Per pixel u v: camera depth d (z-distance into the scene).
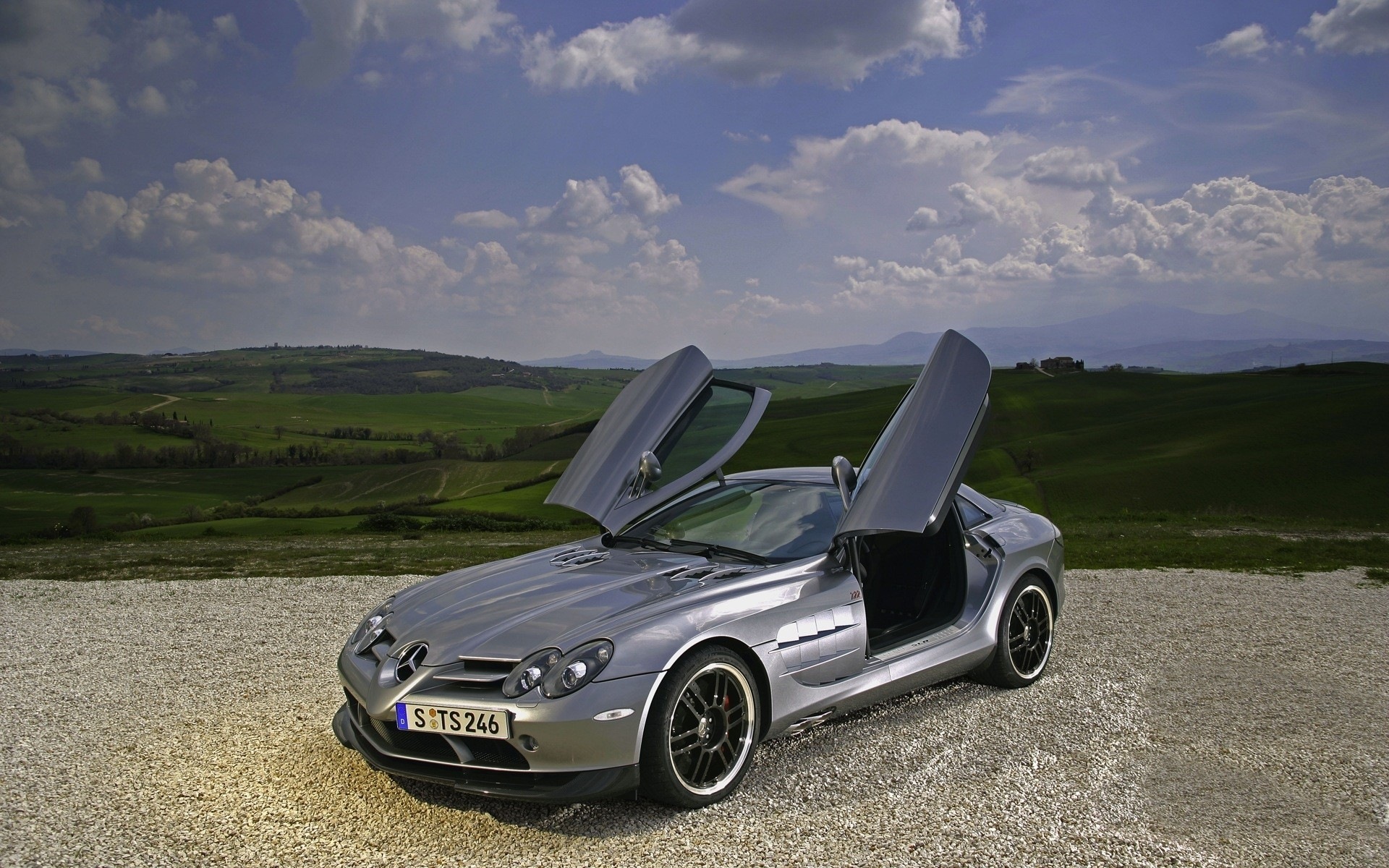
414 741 3.26
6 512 77.19
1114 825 3.07
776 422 100.19
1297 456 54.59
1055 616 5.08
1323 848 2.91
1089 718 4.26
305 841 2.99
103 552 16.80
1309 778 3.53
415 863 2.82
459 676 3.14
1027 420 87.94
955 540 4.59
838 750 3.84
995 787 3.41
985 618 4.55
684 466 4.57
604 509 4.43
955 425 3.96
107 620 7.15
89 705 4.70
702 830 3.05
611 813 3.20
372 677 3.38
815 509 4.42
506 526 27.17
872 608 4.77
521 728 2.97
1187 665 5.30
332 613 7.32
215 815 3.22
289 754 3.87
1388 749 3.85
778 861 2.81
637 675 3.09
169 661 5.70
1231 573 9.34
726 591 3.55
